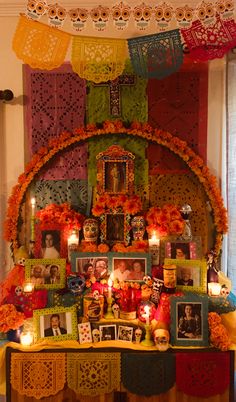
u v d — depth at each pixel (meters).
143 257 2.06
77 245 2.12
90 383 1.83
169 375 1.83
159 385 1.83
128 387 1.83
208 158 2.27
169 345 1.85
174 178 2.24
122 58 1.80
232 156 2.20
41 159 2.21
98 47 1.79
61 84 2.23
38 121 2.26
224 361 1.83
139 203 2.16
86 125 2.22
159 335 1.82
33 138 2.26
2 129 2.28
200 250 2.10
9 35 2.23
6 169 2.31
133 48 1.78
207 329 1.87
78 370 1.83
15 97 2.26
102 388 1.83
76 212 2.21
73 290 1.97
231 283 2.19
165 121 2.24
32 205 2.16
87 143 2.23
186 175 2.24
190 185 2.24
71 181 2.26
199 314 1.89
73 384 1.83
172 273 1.97
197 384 1.83
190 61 2.18
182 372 1.82
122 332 1.89
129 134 2.20
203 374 1.83
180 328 1.87
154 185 2.25
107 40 1.79
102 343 1.86
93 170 2.24
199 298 1.90
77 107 2.24
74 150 2.24
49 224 2.18
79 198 2.26
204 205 2.23
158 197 2.25
